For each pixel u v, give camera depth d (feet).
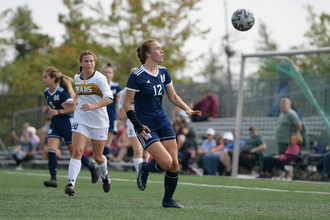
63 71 279.49
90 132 63.26
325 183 100.83
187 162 134.62
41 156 187.83
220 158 127.65
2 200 56.59
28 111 222.07
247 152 125.80
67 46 285.02
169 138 50.37
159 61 50.42
